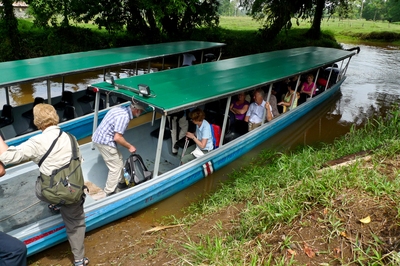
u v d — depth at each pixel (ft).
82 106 30.04
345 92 41.50
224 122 21.79
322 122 32.60
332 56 35.45
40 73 24.59
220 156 21.77
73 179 12.17
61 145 12.05
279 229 12.18
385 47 81.35
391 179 13.57
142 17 67.56
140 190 17.25
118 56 33.01
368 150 18.10
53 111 12.48
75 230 13.37
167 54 35.37
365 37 94.12
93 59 30.94
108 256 14.65
